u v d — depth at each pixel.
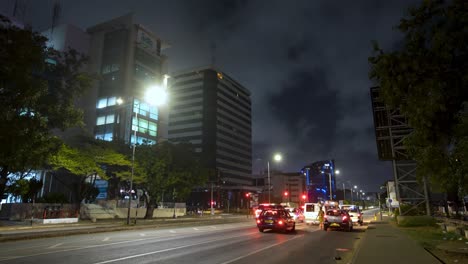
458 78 8.48
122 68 73.88
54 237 18.58
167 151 40.03
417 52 9.21
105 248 13.62
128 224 27.83
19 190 30.69
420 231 22.39
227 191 130.00
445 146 9.04
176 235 19.86
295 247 14.45
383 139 29.83
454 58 8.64
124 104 71.19
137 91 75.00
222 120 138.00
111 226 26.23
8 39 16.20
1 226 24.59
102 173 33.47
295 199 169.88
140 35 78.62
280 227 21.58
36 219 28.00
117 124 70.88
